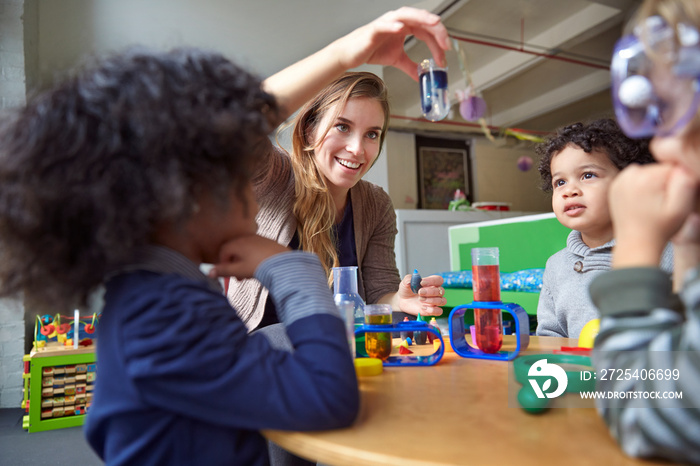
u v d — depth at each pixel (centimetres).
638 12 43
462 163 841
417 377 73
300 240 129
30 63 342
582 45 627
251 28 454
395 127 779
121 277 53
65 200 46
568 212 136
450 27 580
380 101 134
